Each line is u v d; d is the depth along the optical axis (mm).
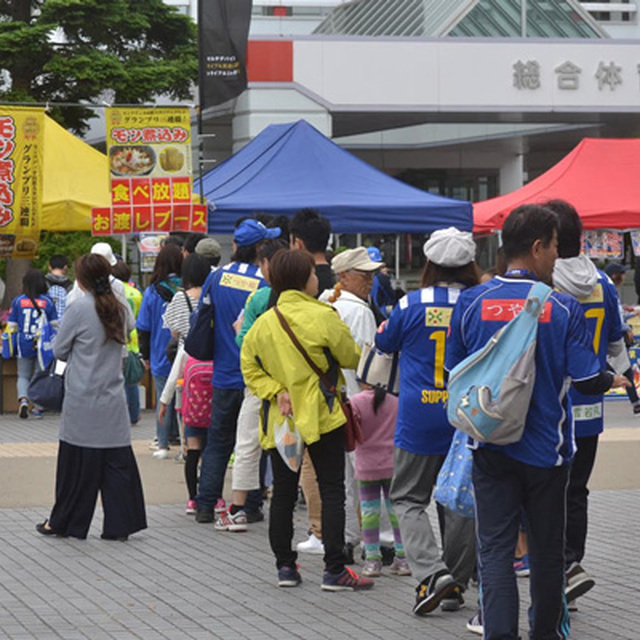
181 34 45281
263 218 14719
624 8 55125
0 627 9734
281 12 47750
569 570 9984
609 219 25984
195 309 15875
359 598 10688
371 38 46406
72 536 13289
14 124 24156
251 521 14164
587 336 8109
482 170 57750
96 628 9719
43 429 23094
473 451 8219
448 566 10102
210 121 48625
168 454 19031
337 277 12688
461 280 9984
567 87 47625
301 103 46000
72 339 13086
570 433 8211
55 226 25984
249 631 9633
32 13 46812
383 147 56000
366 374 10227
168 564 12062
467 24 47688
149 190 23516
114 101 44594
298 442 10531
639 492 15828
